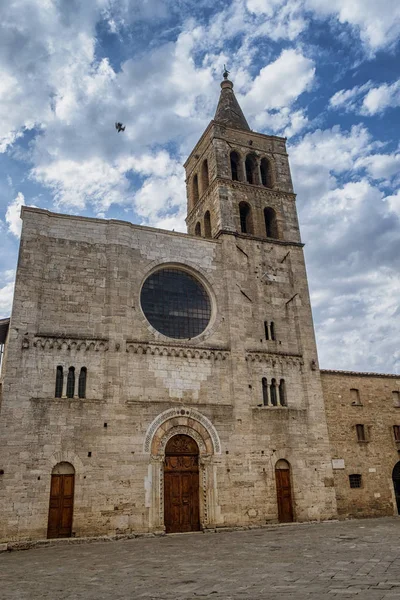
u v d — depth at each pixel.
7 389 32.78
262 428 38.66
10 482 30.89
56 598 14.38
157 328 39.94
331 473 39.53
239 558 20.98
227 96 58.12
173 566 19.70
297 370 42.16
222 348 40.12
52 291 36.88
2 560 24.42
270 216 50.19
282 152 52.97
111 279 38.41
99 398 34.75
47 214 38.75
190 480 35.94
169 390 37.09
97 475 32.88
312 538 27.14
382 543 23.17
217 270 43.50
